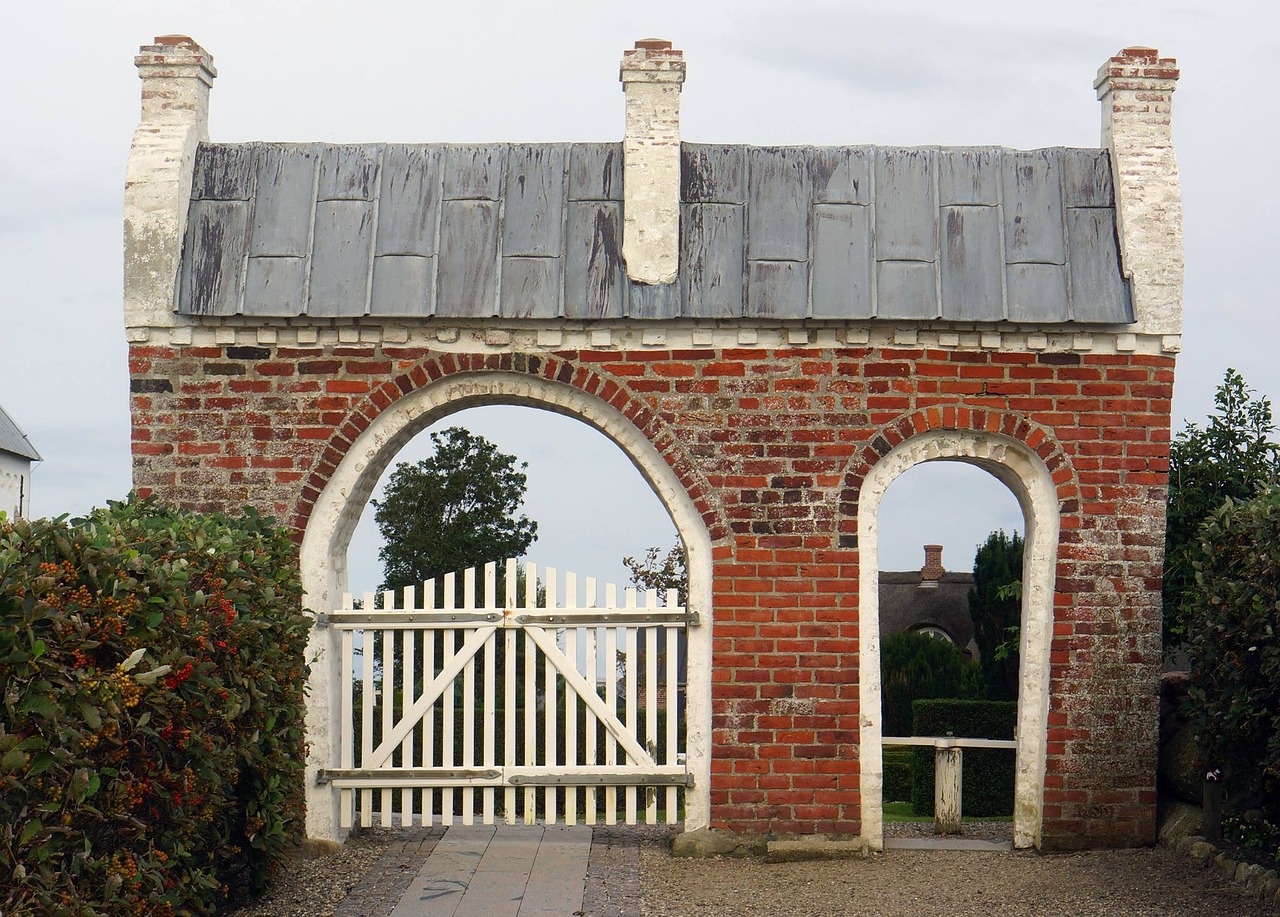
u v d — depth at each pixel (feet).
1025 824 35.81
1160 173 36.01
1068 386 35.47
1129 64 36.47
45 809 19.16
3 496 111.96
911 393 35.32
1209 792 34.22
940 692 79.66
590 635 36.19
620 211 36.14
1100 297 35.27
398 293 34.99
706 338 35.35
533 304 34.94
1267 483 34.94
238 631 26.61
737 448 35.29
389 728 36.22
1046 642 35.70
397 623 36.17
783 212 36.24
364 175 36.65
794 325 35.29
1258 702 31.04
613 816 36.27
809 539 35.24
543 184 36.52
